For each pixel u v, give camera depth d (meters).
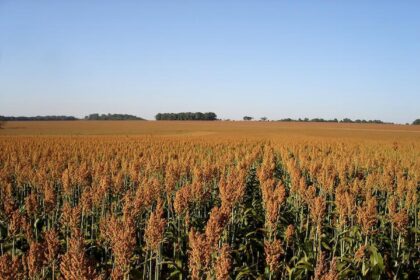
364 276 7.44
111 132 85.19
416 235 9.20
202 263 6.03
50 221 10.52
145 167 18.23
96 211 10.45
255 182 15.23
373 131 92.19
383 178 13.53
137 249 8.11
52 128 102.06
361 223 8.05
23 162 17.42
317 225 8.30
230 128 104.94
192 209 10.44
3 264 5.04
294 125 125.75
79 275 4.83
